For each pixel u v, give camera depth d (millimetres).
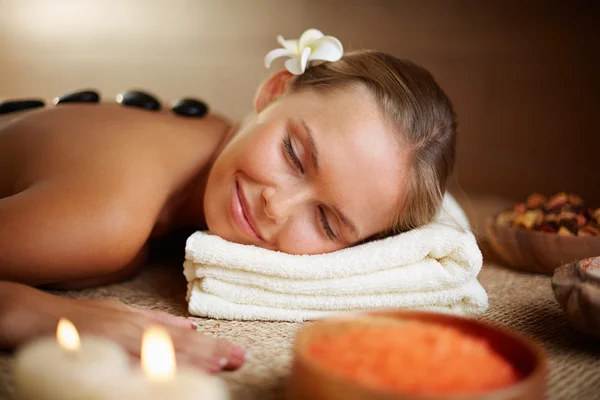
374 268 1039
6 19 3287
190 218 1339
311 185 1074
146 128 1259
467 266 1057
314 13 2602
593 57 2113
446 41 2363
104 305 910
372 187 1099
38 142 1170
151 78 3023
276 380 815
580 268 958
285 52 1238
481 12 2291
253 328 1008
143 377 607
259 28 2736
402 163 1135
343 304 1039
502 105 2297
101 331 812
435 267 1059
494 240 1397
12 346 830
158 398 569
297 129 1089
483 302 1075
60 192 1035
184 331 845
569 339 1011
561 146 2203
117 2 3053
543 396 651
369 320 776
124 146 1163
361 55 1252
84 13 3131
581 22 2125
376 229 1163
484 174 2348
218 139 1372
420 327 759
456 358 685
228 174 1115
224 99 2863
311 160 1069
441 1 2354
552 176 2221
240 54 2795
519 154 2281
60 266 1013
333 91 1145
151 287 1216
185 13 2904
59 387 607
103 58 3121
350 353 682
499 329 752
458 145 2383
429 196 1191
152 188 1128
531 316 1113
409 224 1190
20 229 978
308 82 1196
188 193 1292
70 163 1096
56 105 1371
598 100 2117
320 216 1097
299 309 1044
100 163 1101
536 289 1273
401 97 1162
